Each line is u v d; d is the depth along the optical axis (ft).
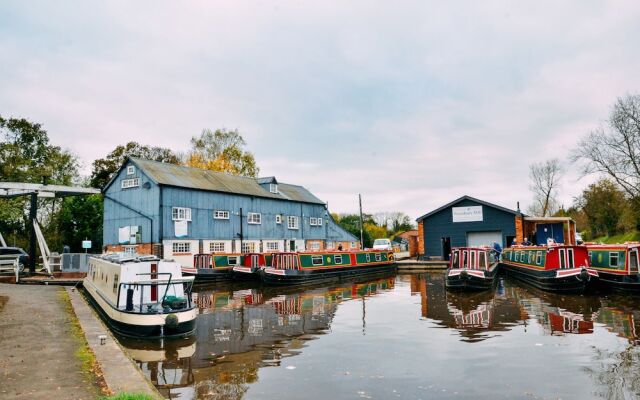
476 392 30.73
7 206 129.39
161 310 49.06
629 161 112.57
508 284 93.35
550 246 81.41
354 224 232.32
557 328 49.29
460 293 80.53
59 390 26.02
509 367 35.91
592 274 74.33
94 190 94.53
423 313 61.11
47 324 45.19
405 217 333.62
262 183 147.74
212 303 74.18
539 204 255.29
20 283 81.61
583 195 180.45
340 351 41.98
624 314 56.03
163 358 40.11
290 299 78.13
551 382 32.27
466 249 89.04
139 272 53.62
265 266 107.34
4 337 39.63
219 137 191.01
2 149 136.46
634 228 145.48
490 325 52.03
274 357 40.22
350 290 90.02
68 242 137.90
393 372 35.40
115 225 116.78
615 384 31.55
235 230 126.41
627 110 112.06
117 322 49.16
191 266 111.75
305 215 155.94
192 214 113.91
